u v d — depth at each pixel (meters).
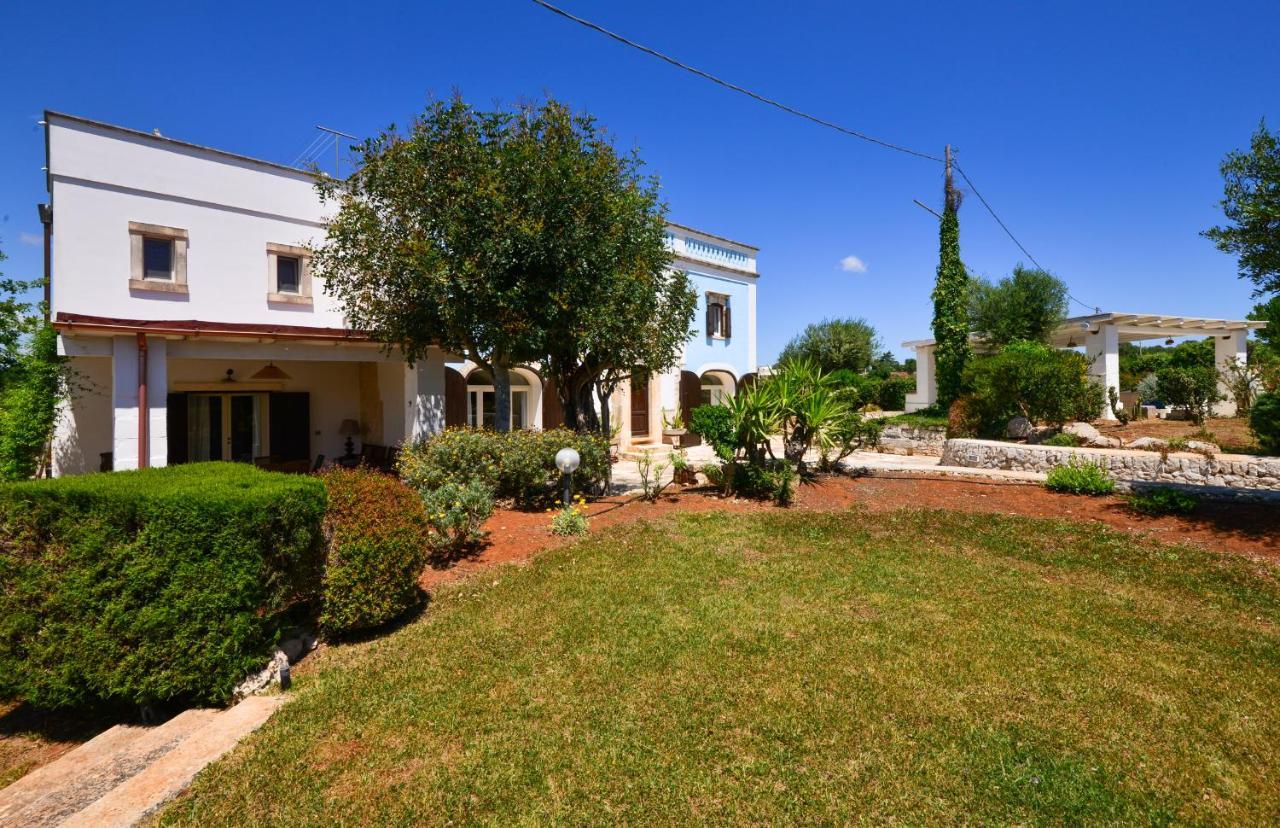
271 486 3.97
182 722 3.50
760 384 9.81
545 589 5.39
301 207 11.10
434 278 7.20
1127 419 15.91
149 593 3.56
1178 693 3.80
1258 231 6.41
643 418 17.05
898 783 2.92
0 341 9.31
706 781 2.92
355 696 3.64
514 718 3.42
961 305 16.75
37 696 3.60
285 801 2.76
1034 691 3.79
